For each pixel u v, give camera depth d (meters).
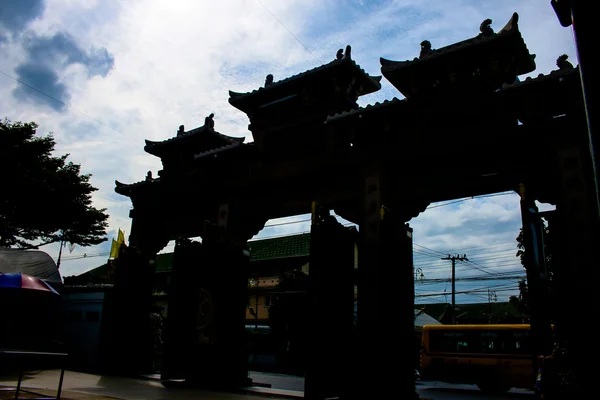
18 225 24.39
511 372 20.92
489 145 11.65
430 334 23.58
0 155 22.48
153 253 18.89
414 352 11.95
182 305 15.27
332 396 11.79
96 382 14.77
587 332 9.29
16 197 22.98
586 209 9.91
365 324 11.88
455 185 12.23
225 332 14.48
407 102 12.64
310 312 12.06
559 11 5.87
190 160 18.66
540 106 11.15
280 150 15.52
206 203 17.23
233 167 16.75
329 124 13.80
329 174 14.17
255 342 36.28
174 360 14.89
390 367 11.38
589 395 8.95
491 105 11.91
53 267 23.73
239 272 15.19
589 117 2.86
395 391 11.23
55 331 22.56
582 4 3.04
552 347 9.91
